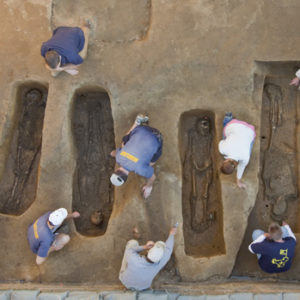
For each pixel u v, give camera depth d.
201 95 4.45
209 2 4.48
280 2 4.41
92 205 4.80
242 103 4.43
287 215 4.68
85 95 4.93
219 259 4.33
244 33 4.43
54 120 4.50
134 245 3.99
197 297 3.93
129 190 4.43
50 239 4.04
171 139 4.43
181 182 4.43
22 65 4.54
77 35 4.16
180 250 4.33
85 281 4.31
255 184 4.36
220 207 4.53
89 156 4.89
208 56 4.45
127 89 4.50
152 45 4.50
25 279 4.35
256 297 3.91
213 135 4.73
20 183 4.81
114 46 4.55
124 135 4.48
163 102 4.47
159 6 4.53
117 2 4.72
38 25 4.59
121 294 3.95
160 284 4.28
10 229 4.43
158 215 4.38
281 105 4.79
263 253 4.10
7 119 4.59
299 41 4.38
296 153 4.73
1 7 4.61
